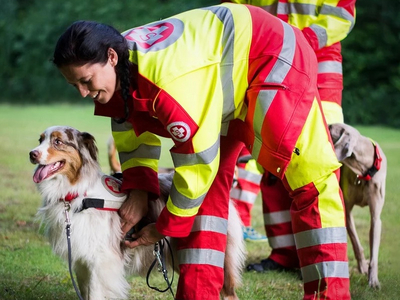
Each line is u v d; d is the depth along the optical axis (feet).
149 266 16.56
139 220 15.80
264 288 19.69
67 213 15.29
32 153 14.98
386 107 68.90
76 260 15.69
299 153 13.38
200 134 12.75
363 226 27.94
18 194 31.89
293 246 21.49
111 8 87.81
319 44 18.53
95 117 70.64
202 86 12.77
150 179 15.26
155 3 87.71
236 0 19.30
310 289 13.87
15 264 20.98
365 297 18.69
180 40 12.97
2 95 93.71
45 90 91.97
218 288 14.53
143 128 13.82
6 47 94.68
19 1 99.19
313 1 18.67
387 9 69.87
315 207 13.69
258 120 13.24
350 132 19.38
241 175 25.12
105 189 15.56
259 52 13.15
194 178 13.19
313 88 13.50
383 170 20.52
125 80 12.69
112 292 15.48
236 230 16.56
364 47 70.85
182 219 13.65
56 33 91.71
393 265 22.17
